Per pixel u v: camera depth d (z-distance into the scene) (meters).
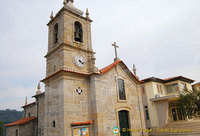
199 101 17.97
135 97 20.06
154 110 27.03
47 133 15.37
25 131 20.47
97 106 15.27
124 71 19.75
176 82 29.50
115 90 17.80
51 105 15.76
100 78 16.59
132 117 18.61
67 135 13.29
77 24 18.98
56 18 18.69
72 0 19.66
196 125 21.88
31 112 24.94
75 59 16.53
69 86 14.80
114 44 20.69
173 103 28.72
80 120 14.66
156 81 29.27
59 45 16.34
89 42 18.75
